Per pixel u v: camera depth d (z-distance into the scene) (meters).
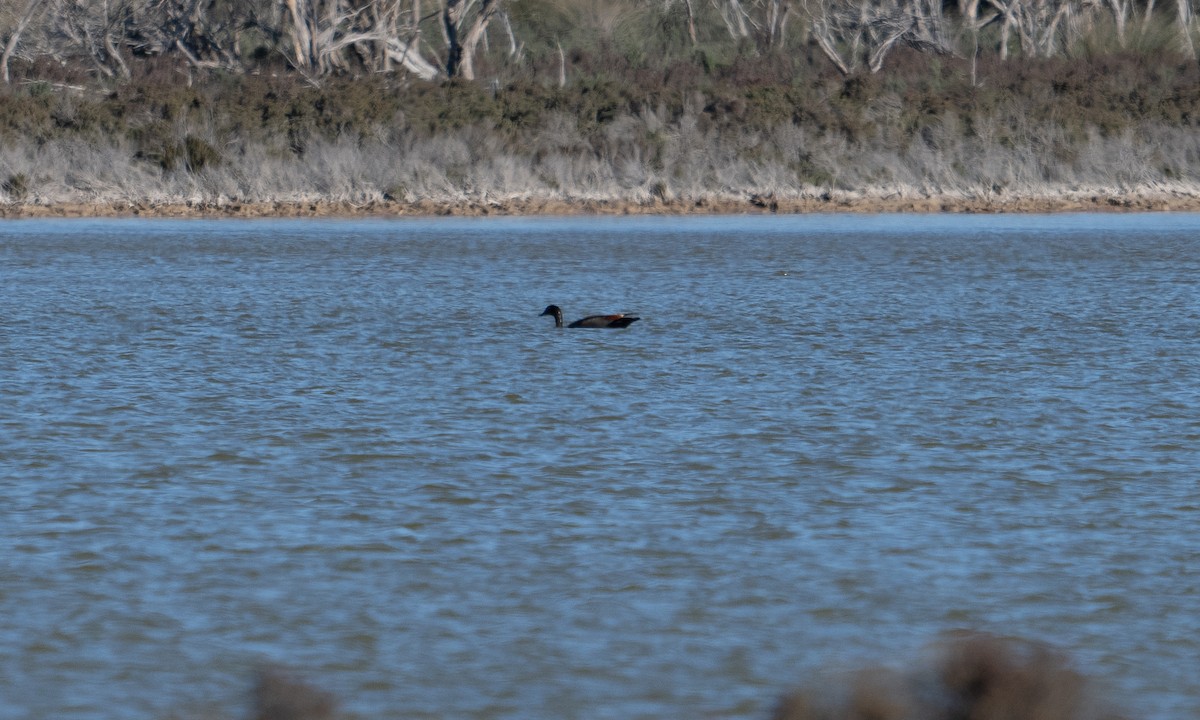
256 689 35.47
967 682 29.23
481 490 55.91
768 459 61.06
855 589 44.69
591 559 47.47
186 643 40.59
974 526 51.06
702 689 37.97
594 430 67.06
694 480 57.44
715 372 83.44
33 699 37.25
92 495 54.88
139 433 65.94
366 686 38.12
